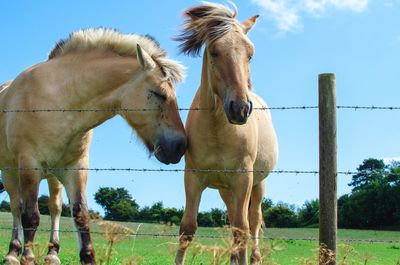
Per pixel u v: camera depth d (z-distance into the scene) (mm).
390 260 11445
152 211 18609
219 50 5152
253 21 5781
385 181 33875
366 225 33625
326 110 4527
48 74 6016
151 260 7738
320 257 4215
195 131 5664
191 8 5762
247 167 5676
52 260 6652
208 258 3475
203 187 5766
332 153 4504
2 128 6398
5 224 17703
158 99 5723
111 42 6039
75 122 5938
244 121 4930
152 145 5797
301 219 28875
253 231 7219
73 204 6176
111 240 3418
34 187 5812
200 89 5637
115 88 5871
